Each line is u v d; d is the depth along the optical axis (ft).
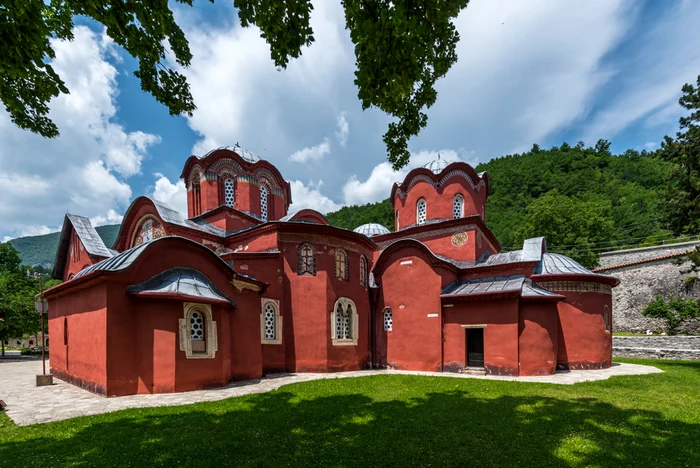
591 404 31.55
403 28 14.98
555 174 244.42
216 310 39.78
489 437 22.82
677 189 56.65
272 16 16.81
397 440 22.03
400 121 23.22
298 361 50.96
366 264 62.49
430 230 69.87
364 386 39.32
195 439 21.49
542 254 63.10
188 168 68.59
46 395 35.40
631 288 105.09
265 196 71.72
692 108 53.72
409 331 58.34
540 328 50.75
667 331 91.45
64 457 18.79
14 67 15.02
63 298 46.65
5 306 95.66
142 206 59.31
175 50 18.74
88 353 37.73
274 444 20.97
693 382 42.88
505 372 50.19
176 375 35.65
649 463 19.16
